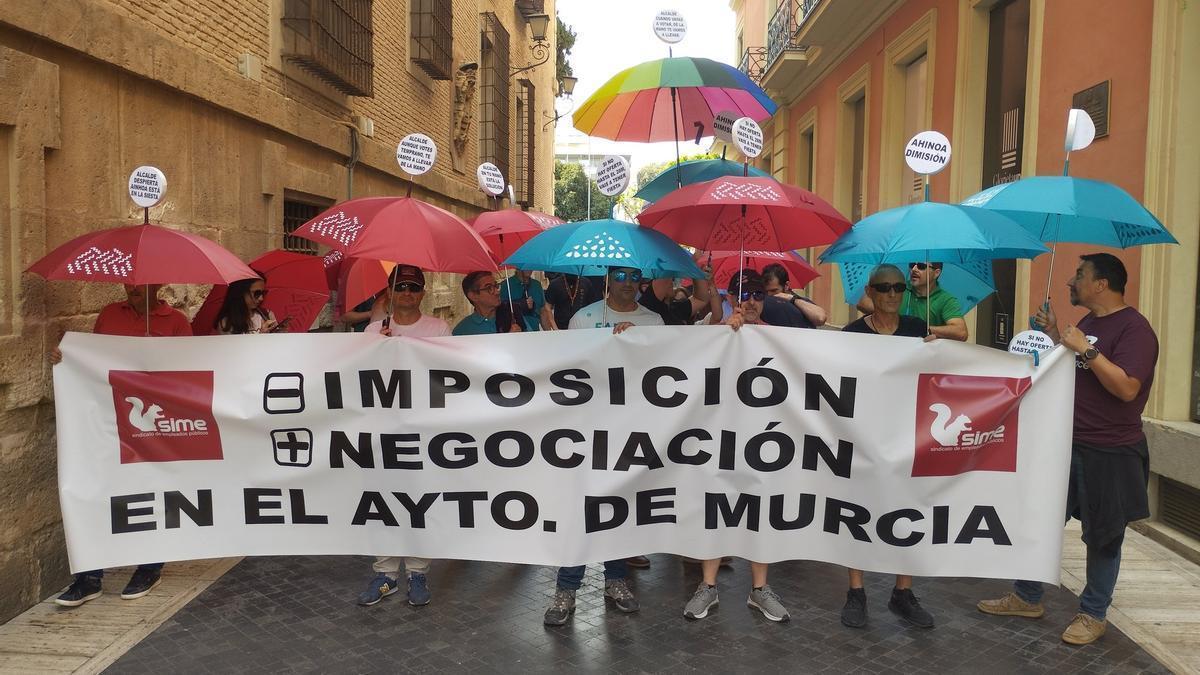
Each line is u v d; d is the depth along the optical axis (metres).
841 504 4.09
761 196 3.83
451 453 4.21
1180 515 5.48
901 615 4.28
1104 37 6.43
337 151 8.79
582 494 4.18
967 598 4.58
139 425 4.13
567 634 4.07
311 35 7.68
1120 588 4.70
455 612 4.31
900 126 11.51
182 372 4.16
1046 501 3.95
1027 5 8.13
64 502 4.04
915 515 4.02
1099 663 3.82
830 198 14.77
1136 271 5.94
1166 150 5.61
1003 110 8.64
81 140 4.74
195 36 6.01
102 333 4.40
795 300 6.05
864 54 12.81
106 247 3.91
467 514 4.23
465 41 14.75
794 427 4.12
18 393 4.19
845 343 4.05
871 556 4.06
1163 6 5.64
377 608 4.35
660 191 6.79
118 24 4.93
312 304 5.68
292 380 4.21
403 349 4.20
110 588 4.53
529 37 22.16
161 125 5.55
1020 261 7.54
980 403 3.97
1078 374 4.10
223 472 4.21
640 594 4.60
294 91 7.83
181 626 4.10
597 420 4.18
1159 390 5.72
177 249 3.94
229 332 4.91
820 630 4.14
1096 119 6.50
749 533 4.18
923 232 3.79
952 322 4.91
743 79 5.33
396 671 3.68
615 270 4.31
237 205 6.66
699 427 4.17
